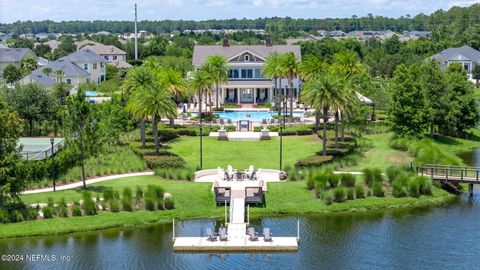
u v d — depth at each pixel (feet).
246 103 385.50
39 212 180.96
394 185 204.64
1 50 545.85
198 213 188.44
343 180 205.05
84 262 155.33
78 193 195.83
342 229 177.99
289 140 277.44
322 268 152.15
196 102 391.04
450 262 155.53
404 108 273.13
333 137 276.00
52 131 301.84
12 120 183.11
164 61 525.75
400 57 552.82
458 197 208.64
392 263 154.92
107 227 177.78
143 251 162.50
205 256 160.45
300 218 187.01
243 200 190.80
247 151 257.96
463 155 275.59
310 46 614.75
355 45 629.51
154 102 237.25
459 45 651.66
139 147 255.09
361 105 291.58
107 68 551.59
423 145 251.19
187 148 263.29
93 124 205.26
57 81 448.24
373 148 263.49
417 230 176.96
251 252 162.71
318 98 234.38
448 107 298.76
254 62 386.11
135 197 192.54
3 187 176.76
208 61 341.82
